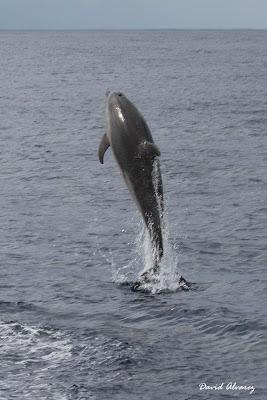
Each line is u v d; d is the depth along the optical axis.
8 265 38.97
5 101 154.88
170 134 102.44
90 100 158.62
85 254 41.44
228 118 121.88
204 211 53.84
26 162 77.69
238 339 27.72
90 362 25.28
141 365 25.09
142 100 155.25
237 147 89.31
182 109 137.00
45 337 27.64
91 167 74.56
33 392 23.02
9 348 26.52
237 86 192.50
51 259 40.34
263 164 76.12
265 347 26.84
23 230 47.25
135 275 37.00
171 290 33.75
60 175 69.75
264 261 40.03
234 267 38.81
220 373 24.53
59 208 54.66
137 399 22.66
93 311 31.00
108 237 45.56
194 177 69.06
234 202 57.16
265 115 126.00
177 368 24.89
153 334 28.20
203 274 37.22
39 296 33.38
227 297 33.03
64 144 92.56
